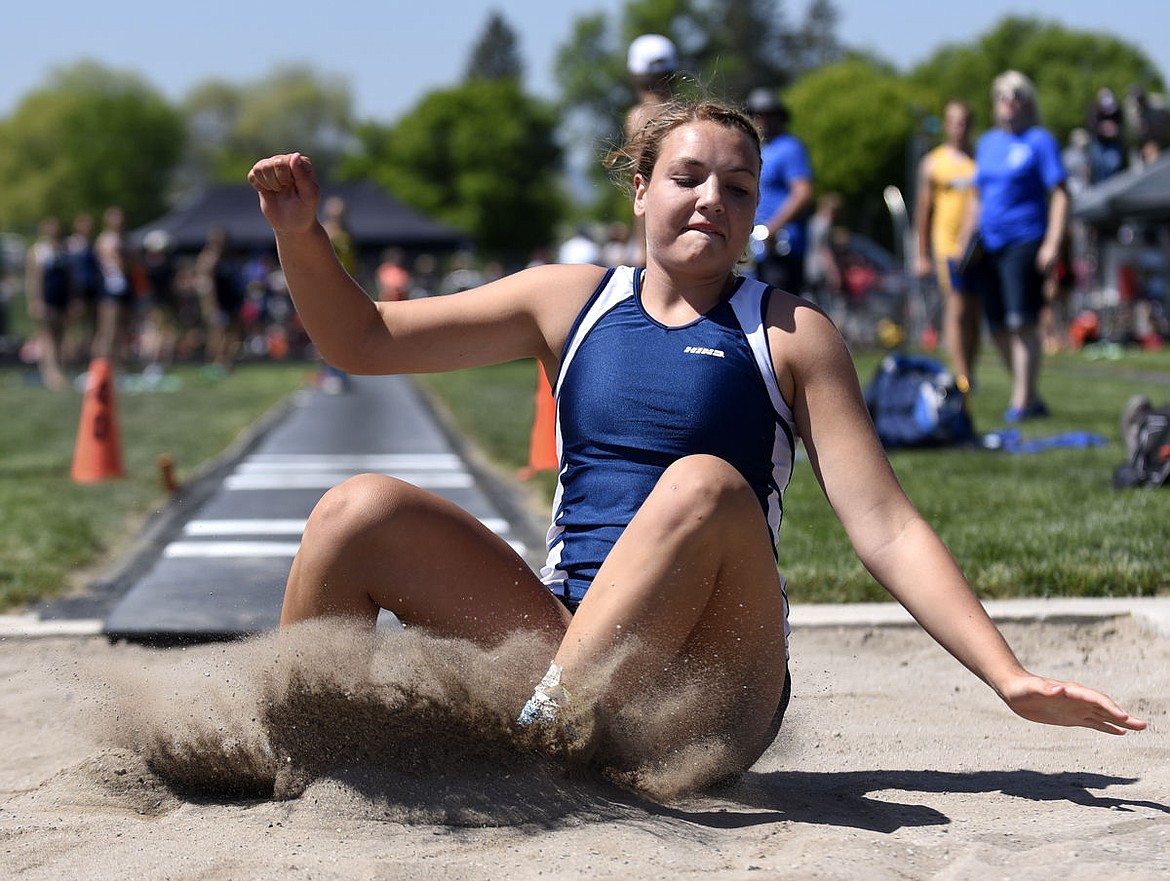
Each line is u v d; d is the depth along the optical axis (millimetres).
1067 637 6492
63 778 4430
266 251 55406
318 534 4027
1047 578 7109
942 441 12344
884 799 4254
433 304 4418
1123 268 31625
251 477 13070
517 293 4418
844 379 4152
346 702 3941
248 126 152750
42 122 143375
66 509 10664
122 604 7137
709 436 4102
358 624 4082
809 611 6824
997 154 14070
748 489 3832
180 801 4281
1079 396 17266
